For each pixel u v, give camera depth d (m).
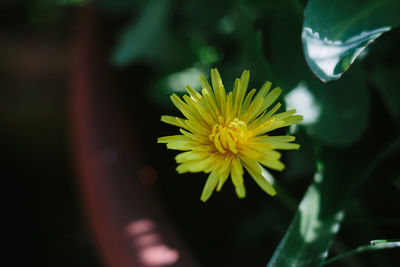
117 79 0.39
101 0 0.41
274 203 0.30
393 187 0.26
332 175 0.25
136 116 0.38
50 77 0.62
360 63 0.27
